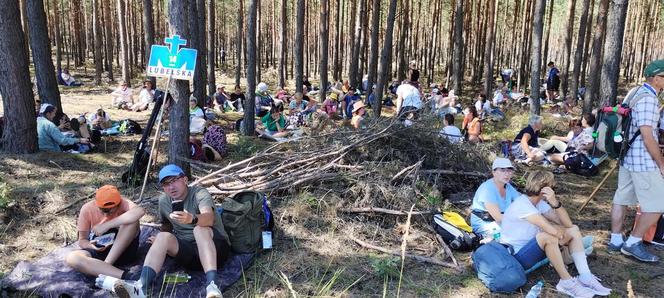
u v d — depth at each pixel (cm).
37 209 564
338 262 472
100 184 652
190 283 411
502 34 3069
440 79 2836
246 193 479
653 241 529
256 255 475
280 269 454
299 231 525
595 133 531
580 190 729
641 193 479
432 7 3250
